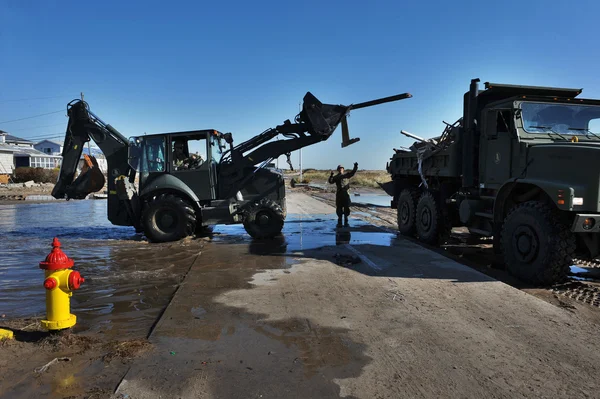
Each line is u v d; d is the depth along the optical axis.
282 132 9.63
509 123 6.45
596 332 3.78
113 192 9.88
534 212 5.45
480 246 8.71
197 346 3.53
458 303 4.58
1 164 45.38
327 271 6.05
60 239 9.70
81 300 4.98
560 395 2.76
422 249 7.76
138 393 2.78
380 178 38.41
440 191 8.59
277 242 8.73
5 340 3.70
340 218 11.84
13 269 6.77
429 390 2.82
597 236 5.31
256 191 9.65
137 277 6.04
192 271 6.16
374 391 2.81
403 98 9.38
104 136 9.90
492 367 3.14
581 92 7.27
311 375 3.03
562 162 5.35
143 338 3.79
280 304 4.60
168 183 9.20
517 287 5.46
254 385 2.88
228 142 10.73
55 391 2.84
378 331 3.83
